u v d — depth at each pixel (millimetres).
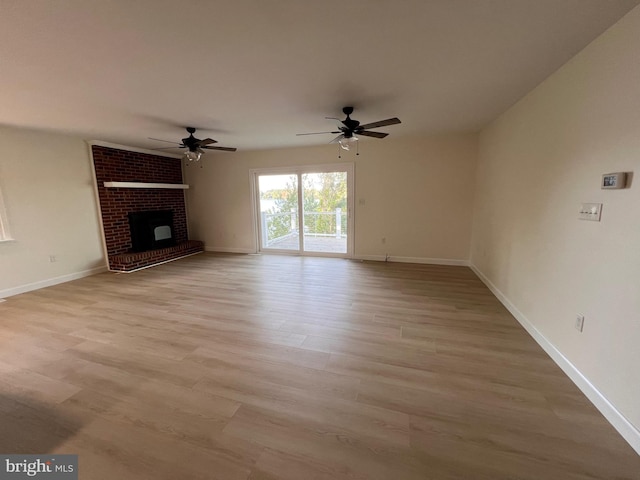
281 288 3980
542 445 1457
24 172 3986
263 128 4164
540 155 2570
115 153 5113
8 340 2582
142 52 1991
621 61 1625
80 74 2311
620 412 1539
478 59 2176
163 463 1382
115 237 5168
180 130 4219
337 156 5586
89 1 1437
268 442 1499
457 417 1650
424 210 5227
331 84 2617
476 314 3057
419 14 1621
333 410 1718
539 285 2500
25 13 1519
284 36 1829
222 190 6578
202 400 1812
